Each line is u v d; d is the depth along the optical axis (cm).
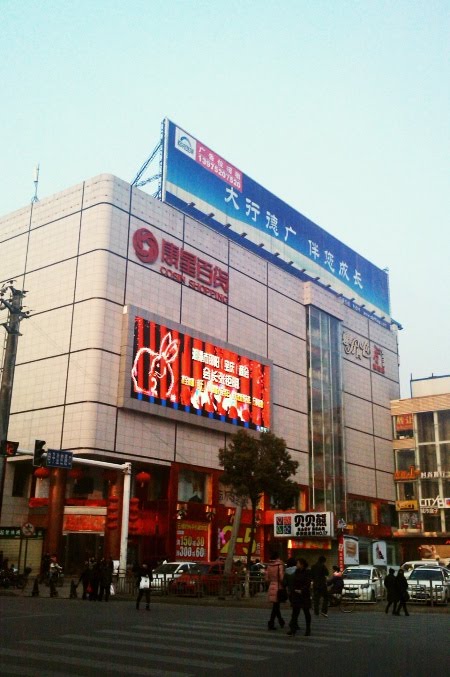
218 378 5138
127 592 2995
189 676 946
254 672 992
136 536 4597
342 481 6241
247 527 5241
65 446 4266
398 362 7969
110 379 4381
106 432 4281
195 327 5122
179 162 5484
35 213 5066
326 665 1070
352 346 7069
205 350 5078
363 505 6625
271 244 6366
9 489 4597
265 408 5525
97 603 2548
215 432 5125
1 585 3353
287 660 1118
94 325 4394
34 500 4491
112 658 1091
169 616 1944
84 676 927
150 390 4547
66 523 4316
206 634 1463
